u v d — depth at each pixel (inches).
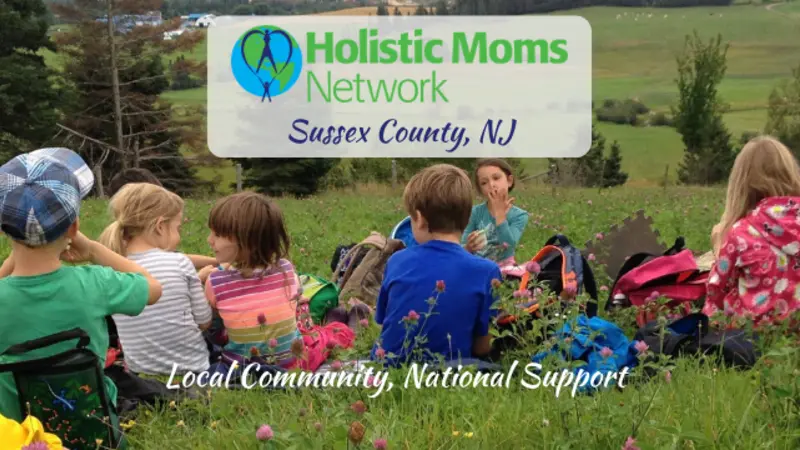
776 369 143.7
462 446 137.4
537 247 369.7
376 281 253.1
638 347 156.4
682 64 1701.5
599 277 251.1
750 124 2305.6
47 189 142.9
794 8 4293.8
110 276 153.5
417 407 154.6
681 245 238.1
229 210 194.1
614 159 1612.9
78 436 141.5
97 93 1593.3
